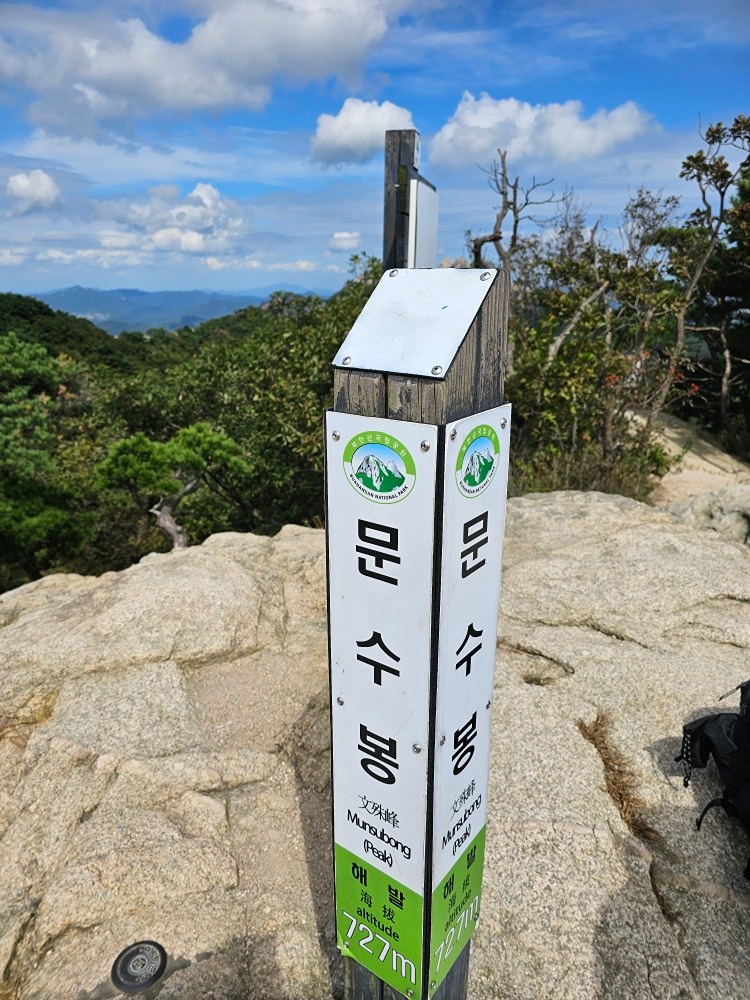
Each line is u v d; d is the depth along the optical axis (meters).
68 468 15.00
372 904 1.83
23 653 3.84
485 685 1.73
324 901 2.52
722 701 3.40
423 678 1.50
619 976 2.20
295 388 11.77
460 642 1.56
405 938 1.78
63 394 17.03
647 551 4.92
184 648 3.94
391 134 3.76
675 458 10.81
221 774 3.07
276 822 2.87
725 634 4.01
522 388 9.14
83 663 3.79
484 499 1.52
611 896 2.45
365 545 1.51
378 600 1.52
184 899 2.49
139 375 16.66
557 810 2.79
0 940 2.36
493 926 2.36
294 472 13.52
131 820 2.78
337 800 1.81
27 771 3.10
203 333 52.00
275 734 3.39
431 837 1.62
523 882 2.49
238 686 3.79
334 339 11.27
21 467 12.01
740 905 2.44
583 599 4.35
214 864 2.62
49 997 2.19
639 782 2.97
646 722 3.31
